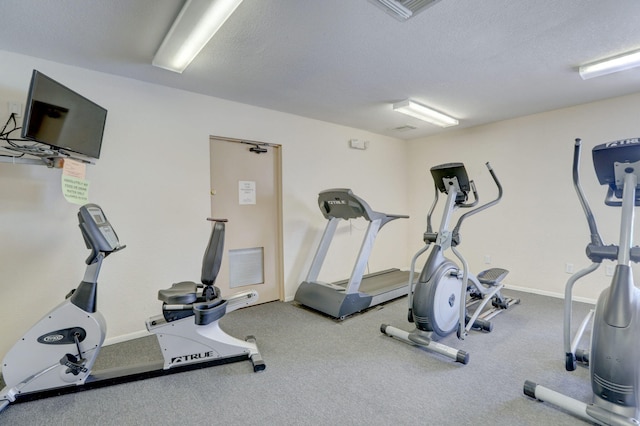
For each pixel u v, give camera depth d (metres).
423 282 2.62
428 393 2.01
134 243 2.86
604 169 1.80
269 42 2.23
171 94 3.06
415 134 5.20
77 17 1.92
